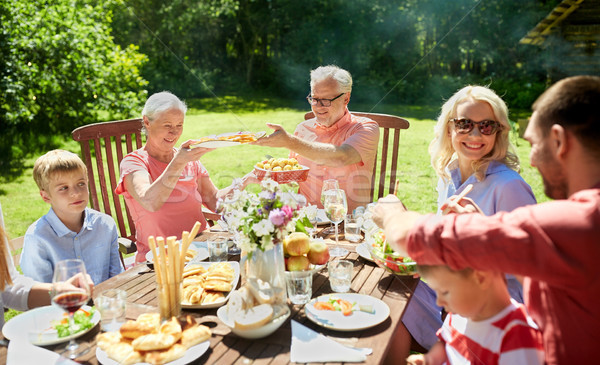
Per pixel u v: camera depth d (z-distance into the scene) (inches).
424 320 67.9
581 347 39.2
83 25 188.2
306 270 59.4
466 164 69.8
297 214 60.5
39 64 184.7
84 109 192.7
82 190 74.5
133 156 88.8
